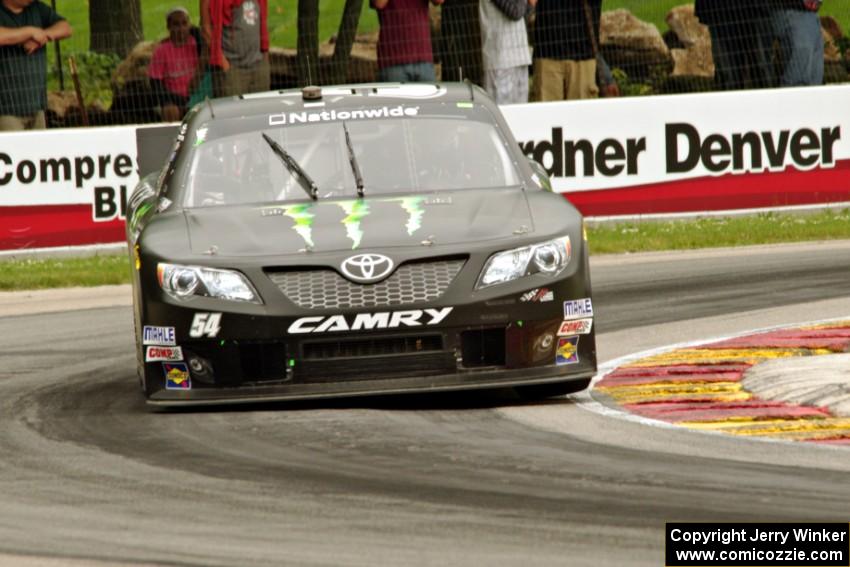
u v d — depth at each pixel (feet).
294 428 73.10
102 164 162.50
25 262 158.30
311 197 83.92
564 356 77.20
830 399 76.43
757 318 108.58
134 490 61.21
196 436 72.08
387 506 57.16
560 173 165.89
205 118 90.43
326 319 74.74
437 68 231.71
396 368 75.31
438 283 75.46
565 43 185.98
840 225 158.61
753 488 58.90
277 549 51.49
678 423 73.05
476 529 53.52
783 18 188.44
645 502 56.95
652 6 292.81
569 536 52.31
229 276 75.97
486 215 79.82
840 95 169.78
